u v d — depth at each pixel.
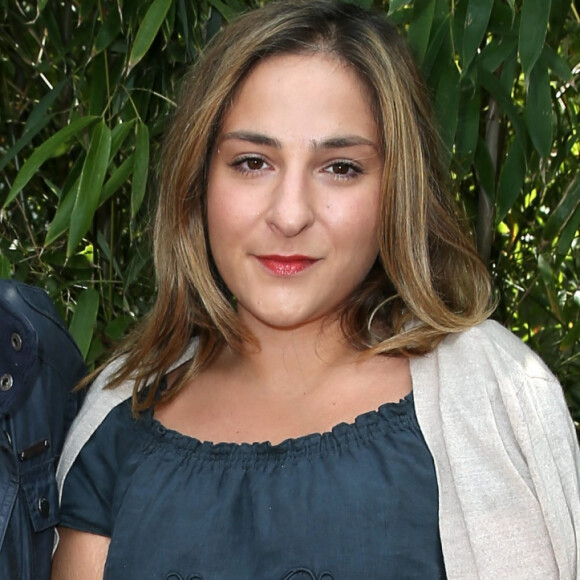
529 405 1.11
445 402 1.13
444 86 1.53
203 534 1.13
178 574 1.12
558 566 1.07
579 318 1.79
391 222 1.18
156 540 1.15
